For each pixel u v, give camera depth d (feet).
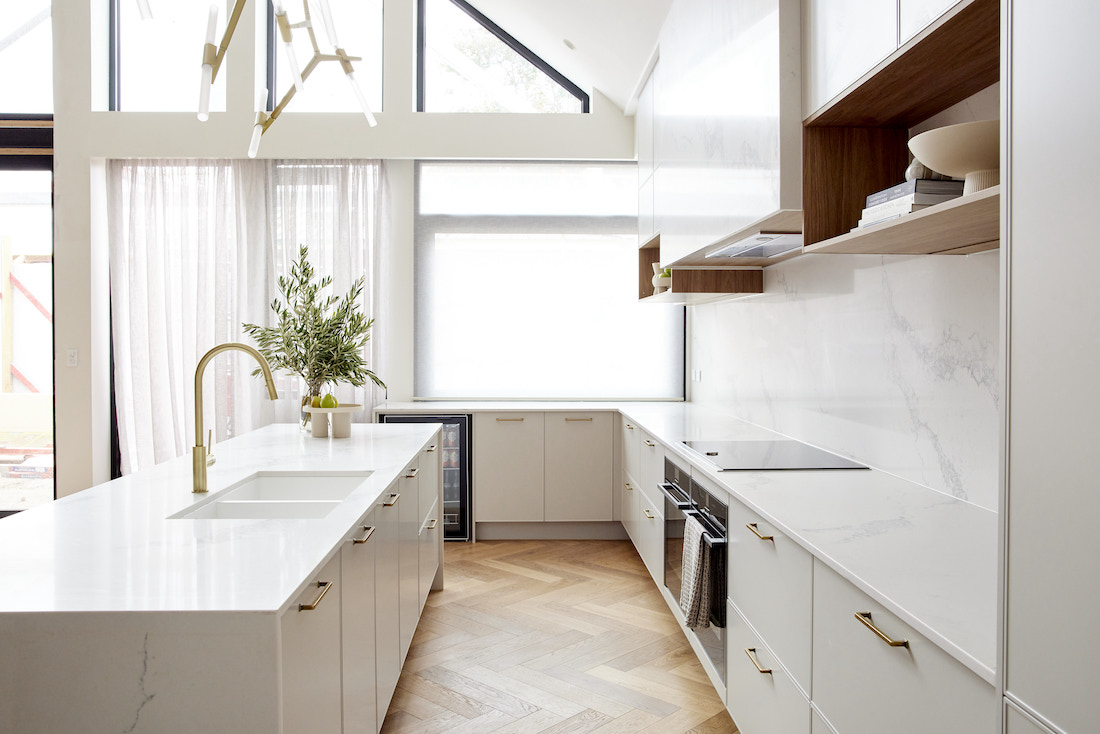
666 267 12.93
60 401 16.21
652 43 13.34
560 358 17.62
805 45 7.00
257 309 16.53
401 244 17.29
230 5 16.42
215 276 16.53
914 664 4.18
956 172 5.15
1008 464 3.44
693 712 8.65
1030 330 3.30
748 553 7.17
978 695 3.65
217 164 16.57
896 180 7.10
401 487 8.83
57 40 16.12
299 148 16.44
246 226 16.53
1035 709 3.23
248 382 16.63
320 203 16.67
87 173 16.16
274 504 7.34
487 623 11.40
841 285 9.32
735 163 8.41
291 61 8.65
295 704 4.68
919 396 7.56
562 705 8.80
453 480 16.16
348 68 8.86
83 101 16.16
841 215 7.07
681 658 10.14
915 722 4.19
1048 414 3.18
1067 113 3.07
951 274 6.98
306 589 4.92
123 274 16.62
